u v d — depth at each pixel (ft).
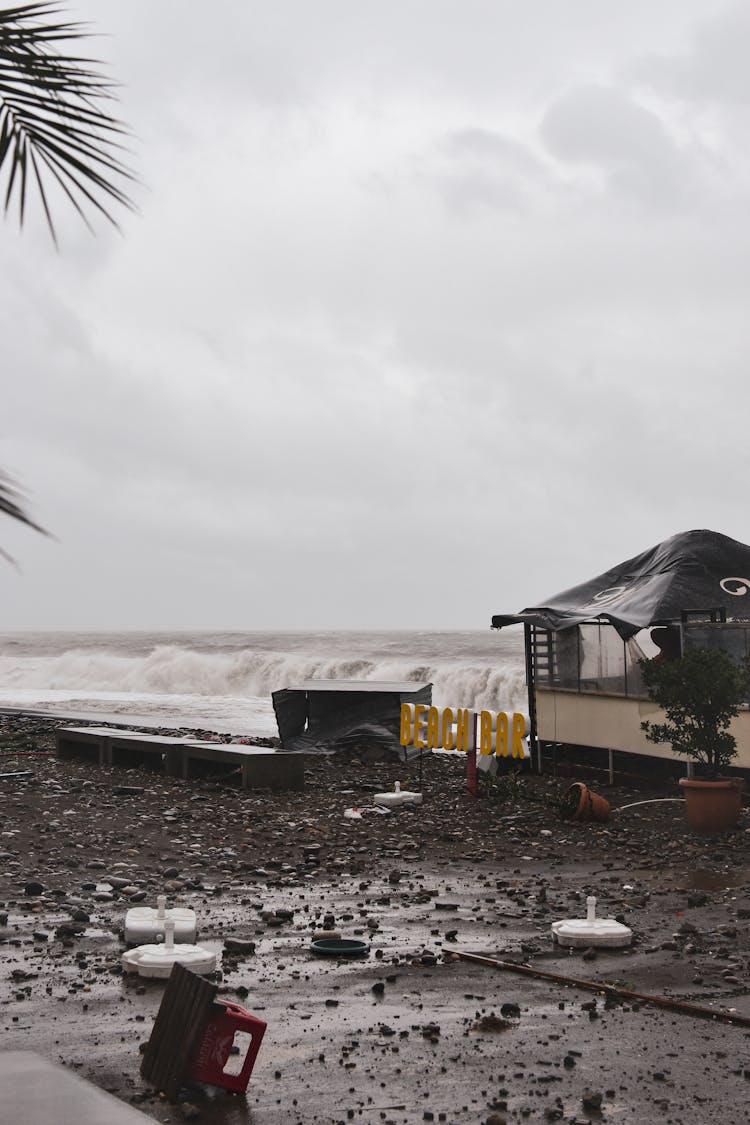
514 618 65.62
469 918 32.32
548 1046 20.94
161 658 213.05
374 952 28.19
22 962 26.81
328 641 384.27
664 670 46.96
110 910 33.14
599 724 65.77
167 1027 18.88
